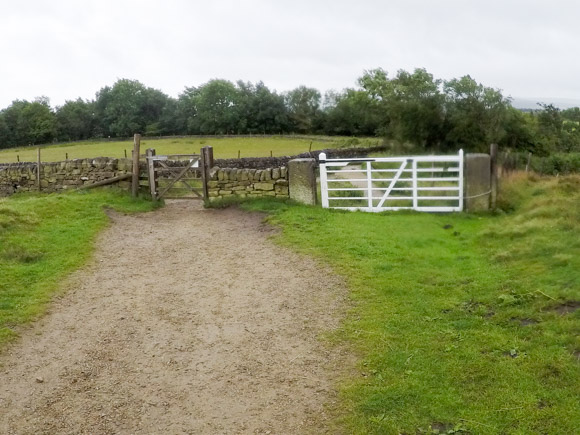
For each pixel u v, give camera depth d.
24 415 5.10
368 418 4.83
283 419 4.94
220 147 48.22
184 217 12.97
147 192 14.63
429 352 5.84
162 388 5.54
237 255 9.88
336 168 22.36
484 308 6.76
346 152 30.91
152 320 7.16
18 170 16.67
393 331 6.42
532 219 10.55
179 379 5.70
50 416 5.08
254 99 78.06
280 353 6.15
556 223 9.89
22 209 11.98
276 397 5.29
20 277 8.48
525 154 26.88
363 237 10.30
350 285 7.97
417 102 29.52
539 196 12.75
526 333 5.95
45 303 7.64
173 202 14.77
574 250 8.15
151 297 7.97
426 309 6.93
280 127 77.19
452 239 10.25
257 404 5.20
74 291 8.18
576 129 38.25
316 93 76.62
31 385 5.61
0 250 9.52
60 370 5.90
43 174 16.27
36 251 9.69
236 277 8.72
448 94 29.17
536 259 8.20
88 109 86.00
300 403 5.17
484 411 4.72
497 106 28.34
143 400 5.33
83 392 5.48
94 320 7.17
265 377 5.66
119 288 8.34
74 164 15.67
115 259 9.77
